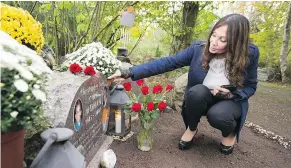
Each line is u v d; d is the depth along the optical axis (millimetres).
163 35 6988
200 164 1974
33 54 1025
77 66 1741
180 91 3051
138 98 2078
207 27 5660
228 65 1831
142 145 2049
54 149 1114
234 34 1745
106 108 2006
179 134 2436
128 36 4199
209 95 1981
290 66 8469
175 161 1966
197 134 2482
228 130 1974
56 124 1312
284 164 2164
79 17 3266
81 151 1556
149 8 4219
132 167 1818
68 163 1107
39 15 3877
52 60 2756
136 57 7465
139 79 2037
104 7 3477
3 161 923
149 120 1999
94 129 1768
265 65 9180
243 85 2025
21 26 2131
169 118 2811
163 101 2023
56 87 1460
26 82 883
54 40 3656
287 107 4648
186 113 2053
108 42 3934
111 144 2109
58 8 3414
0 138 857
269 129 3174
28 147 1313
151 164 1888
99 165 1729
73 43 3797
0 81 827
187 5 5441
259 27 8812
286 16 7773
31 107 905
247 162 2098
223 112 1908
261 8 8016
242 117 2016
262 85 7367
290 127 3395
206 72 1995
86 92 1609
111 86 2346
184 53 2061
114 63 2432
